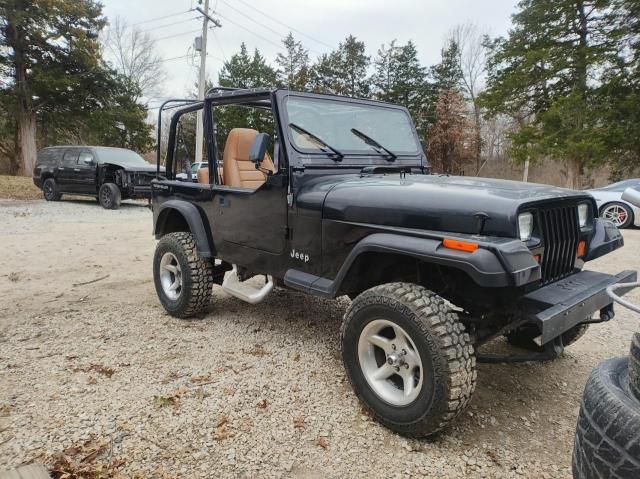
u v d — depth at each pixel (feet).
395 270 9.09
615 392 4.90
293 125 10.00
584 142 64.59
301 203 9.57
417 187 8.30
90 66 82.43
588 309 7.63
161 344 11.41
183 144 14.67
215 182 12.21
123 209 42.01
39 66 78.95
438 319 7.10
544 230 7.85
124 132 99.60
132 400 8.70
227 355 10.84
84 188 43.83
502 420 8.45
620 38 67.36
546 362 10.94
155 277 13.92
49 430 7.68
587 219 9.43
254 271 11.21
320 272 9.45
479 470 7.04
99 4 84.74
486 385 9.77
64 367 9.98
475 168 131.85
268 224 10.44
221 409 8.48
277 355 10.89
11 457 6.98
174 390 9.11
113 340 11.59
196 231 12.26
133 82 122.01
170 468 6.89
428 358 7.10
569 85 73.77
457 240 6.82
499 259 6.50
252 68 116.26
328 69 118.21
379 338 8.00
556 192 8.23
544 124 73.10
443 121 119.34
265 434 7.78
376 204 8.29
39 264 19.86
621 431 4.54
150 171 41.98
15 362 10.16
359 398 8.38
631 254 23.80
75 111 86.58
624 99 66.85
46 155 47.80
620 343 12.10
